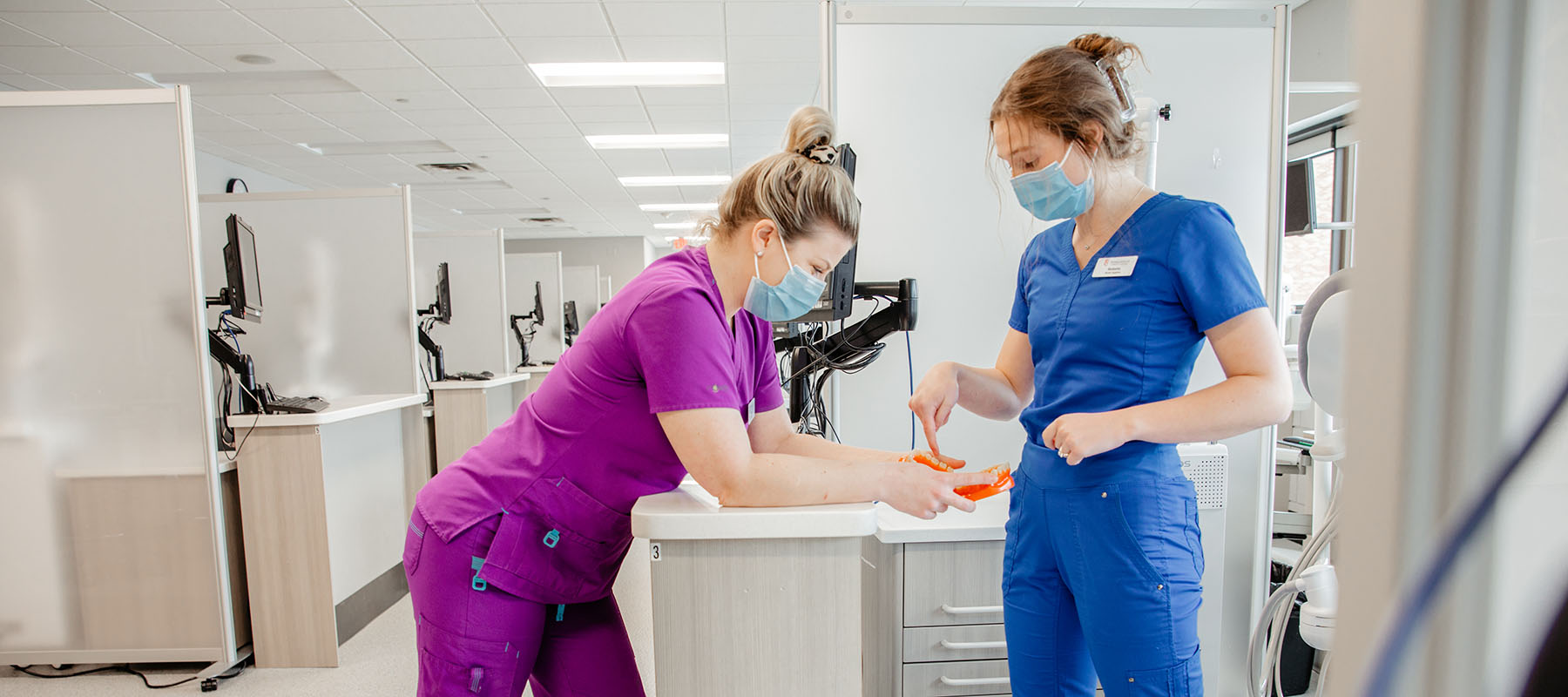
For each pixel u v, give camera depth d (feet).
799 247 3.01
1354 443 0.75
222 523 7.46
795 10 12.39
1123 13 5.80
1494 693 0.71
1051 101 3.12
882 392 5.98
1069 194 3.23
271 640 7.89
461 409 12.20
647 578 10.28
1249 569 6.07
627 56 14.33
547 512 3.14
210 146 19.83
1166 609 3.12
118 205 7.06
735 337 3.32
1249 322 2.98
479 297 15.37
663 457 3.15
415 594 3.26
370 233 10.73
